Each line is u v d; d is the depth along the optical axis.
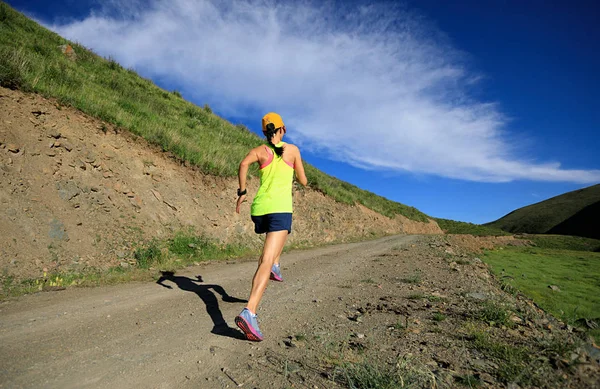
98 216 6.93
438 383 2.04
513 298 4.99
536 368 2.21
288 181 3.01
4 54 7.94
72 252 5.84
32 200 6.02
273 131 3.05
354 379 2.13
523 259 11.17
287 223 2.90
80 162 7.43
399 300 4.44
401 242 15.73
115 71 17.14
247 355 2.58
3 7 14.49
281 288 5.17
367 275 6.44
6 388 1.93
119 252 6.50
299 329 3.23
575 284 6.70
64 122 7.79
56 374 2.16
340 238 16.94
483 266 8.66
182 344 2.81
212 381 2.14
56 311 3.64
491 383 2.06
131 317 3.53
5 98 7.03
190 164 10.52
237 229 10.35
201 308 3.95
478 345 2.74
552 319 4.01
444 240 17.92
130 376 2.20
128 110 11.12
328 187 21.66
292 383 2.11
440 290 5.13
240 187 3.06
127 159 8.70
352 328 3.24
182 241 8.05
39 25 16.55
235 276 6.11
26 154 6.54
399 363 2.26
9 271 4.83
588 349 2.59
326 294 4.80
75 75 11.06
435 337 2.96
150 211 8.16
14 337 2.81
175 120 14.16
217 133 16.23
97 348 2.66
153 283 5.29
